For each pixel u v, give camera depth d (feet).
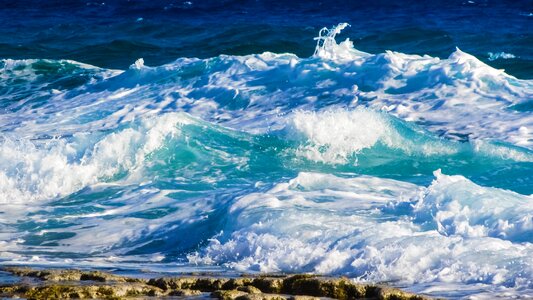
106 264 97.86
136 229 115.14
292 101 183.93
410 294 69.72
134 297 70.64
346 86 184.65
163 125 155.43
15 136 182.60
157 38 335.06
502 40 295.89
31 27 378.73
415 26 336.08
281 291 73.77
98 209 128.47
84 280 78.28
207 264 96.58
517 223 90.53
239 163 149.89
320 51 203.62
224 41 318.04
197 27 350.84
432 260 81.66
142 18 393.91
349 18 378.73
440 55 282.36
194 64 214.28
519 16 363.76
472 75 175.94
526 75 241.76
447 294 72.13
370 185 123.75
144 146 152.15
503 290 72.43
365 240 89.30
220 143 155.94
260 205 109.70
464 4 412.77
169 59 290.35
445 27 334.03
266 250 94.43
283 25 349.00
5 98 231.91
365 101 175.94
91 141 154.20
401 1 433.89
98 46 310.86
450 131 155.12
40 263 98.02
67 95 226.58
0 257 103.30
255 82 196.75
